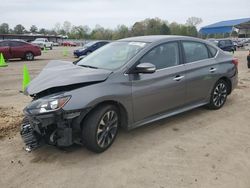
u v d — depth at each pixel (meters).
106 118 4.39
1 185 3.68
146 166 4.10
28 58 21.41
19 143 4.81
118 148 4.61
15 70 14.83
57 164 4.15
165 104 5.23
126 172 3.95
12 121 5.73
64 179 3.80
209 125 5.62
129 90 4.58
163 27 80.81
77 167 4.07
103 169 4.02
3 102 7.43
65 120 4.07
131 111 4.68
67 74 4.48
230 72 6.55
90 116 4.23
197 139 4.98
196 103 5.97
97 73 4.44
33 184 3.70
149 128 5.43
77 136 4.32
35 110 4.04
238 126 5.60
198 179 3.77
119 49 5.25
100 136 4.35
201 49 6.05
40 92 4.23
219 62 6.30
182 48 5.61
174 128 5.45
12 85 10.20
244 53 33.00
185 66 5.54
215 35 77.75
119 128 5.16
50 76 4.55
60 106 3.96
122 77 4.54
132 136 5.06
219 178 3.80
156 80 4.96
